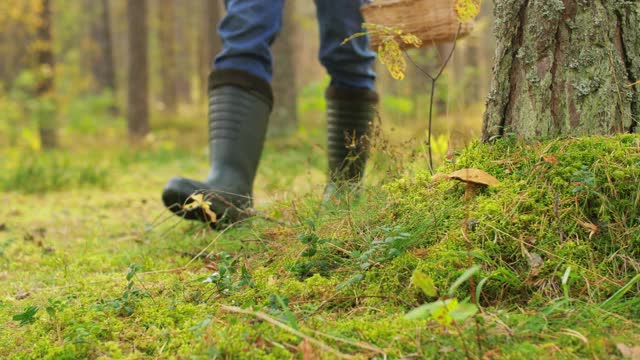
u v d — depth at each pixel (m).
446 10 2.53
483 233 1.72
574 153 1.83
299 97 11.53
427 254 1.71
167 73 19.92
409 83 10.27
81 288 2.12
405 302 1.59
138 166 7.34
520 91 1.97
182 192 2.63
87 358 1.49
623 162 1.76
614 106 1.90
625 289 1.48
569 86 1.91
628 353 1.29
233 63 2.76
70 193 5.07
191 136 12.23
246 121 2.76
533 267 1.61
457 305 1.27
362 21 2.95
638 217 1.68
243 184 2.76
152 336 1.57
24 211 4.13
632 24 1.91
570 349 1.32
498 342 1.36
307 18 15.09
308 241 1.88
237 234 2.51
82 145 11.81
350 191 2.44
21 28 12.48
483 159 1.98
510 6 1.97
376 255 1.79
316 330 1.46
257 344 1.40
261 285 1.80
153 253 2.61
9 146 9.62
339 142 3.05
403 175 2.40
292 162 5.45
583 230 1.69
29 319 1.69
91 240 3.05
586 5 1.89
